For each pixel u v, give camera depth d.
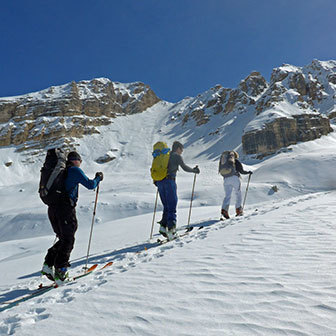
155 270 3.29
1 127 159.62
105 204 42.66
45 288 3.71
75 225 4.02
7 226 39.81
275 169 50.56
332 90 144.88
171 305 2.22
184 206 40.16
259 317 1.89
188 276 2.94
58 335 1.88
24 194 75.44
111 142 161.88
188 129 171.25
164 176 6.20
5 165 137.25
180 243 5.23
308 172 46.31
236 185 8.87
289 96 129.38
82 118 175.88
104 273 3.75
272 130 100.56
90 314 2.18
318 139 102.12
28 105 176.50
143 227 12.02
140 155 144.12
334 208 6.51
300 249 3.50
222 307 2.11
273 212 7.22
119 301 2.40
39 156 146.88
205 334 1.74
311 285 2.34
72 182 4.04
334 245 3.50
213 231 5.91
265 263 3.11
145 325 1.93
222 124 160.62
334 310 1.87
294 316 1.85
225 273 2.91
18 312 2.50
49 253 3.92
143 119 199.88
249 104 166.12
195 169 6.58
